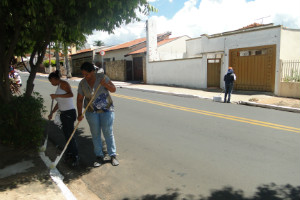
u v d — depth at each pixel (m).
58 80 4.25
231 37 14.17
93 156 4.86
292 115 8.57
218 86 15.74
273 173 4.09
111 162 4.52
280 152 4.99
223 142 5.61
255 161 4.56
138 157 4.79
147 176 4.04
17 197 3.21
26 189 3.44
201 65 15.98
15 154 4.54
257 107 10.17
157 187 3.71
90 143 5.59
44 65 38.34
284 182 3.79
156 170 4.25
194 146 5.36
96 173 4.16
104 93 4.14
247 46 13.48
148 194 3.53
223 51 14.66
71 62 36.09
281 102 10.54
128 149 5.21
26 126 4.62
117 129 6.70
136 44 24.53
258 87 13.36
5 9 3.92
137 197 3.46
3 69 4.63
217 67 15.59
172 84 18.36
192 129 6.66
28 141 4.69
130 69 24.39
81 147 5.35
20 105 4.56
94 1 4.11
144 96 13.26
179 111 9.10
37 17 4.24
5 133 4.55
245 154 4.89
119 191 3.62
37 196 3.28
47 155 4.79
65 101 4.28
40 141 4.94
